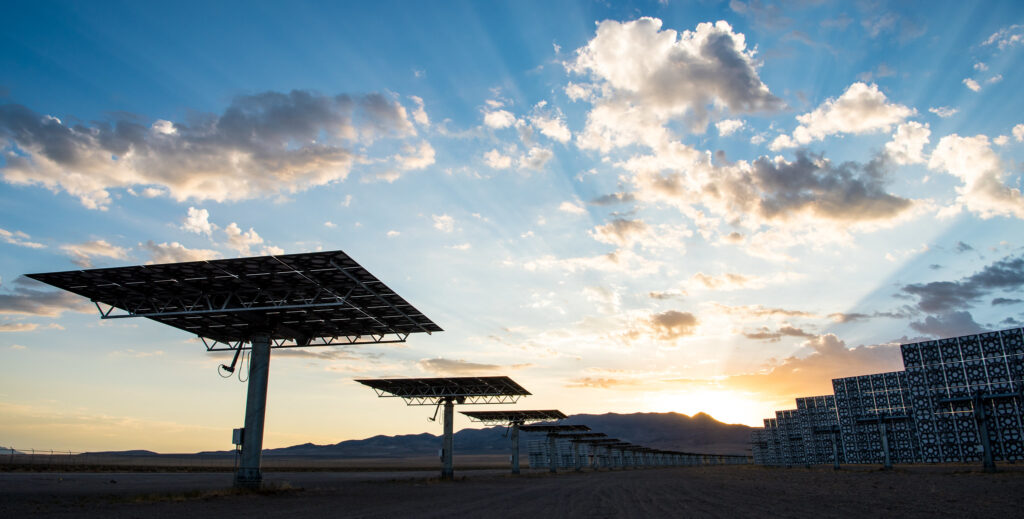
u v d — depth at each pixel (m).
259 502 29.09
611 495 32.22
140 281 32.88
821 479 45.12
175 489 39.03
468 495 34.66
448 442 63.38
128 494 32.50
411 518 20.83
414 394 64.50
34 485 39.72
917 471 49.78
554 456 98.38
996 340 48.31
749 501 26.16
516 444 85.00
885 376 66.56
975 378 48.91
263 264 31.83
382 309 38.69
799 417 84.44
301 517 21.41
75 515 21.55
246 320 37.53
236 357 38.62
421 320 41.09
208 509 24.88
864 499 25.91
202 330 40.38
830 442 76.00
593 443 126.44
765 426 96.44
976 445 49.03
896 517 18.67
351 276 33.38
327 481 56.44
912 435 63.66
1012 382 46.81
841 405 69.88
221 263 31.62
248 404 37.00
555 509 24.22
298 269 32.41
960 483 34.28
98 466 86.25
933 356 51.78
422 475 82.88
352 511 24.08
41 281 32.31
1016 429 46.06
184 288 34.03
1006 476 39.00
